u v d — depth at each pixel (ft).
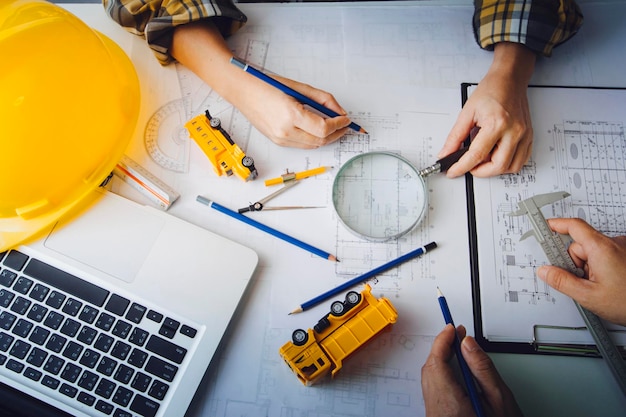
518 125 2.60
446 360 2.16
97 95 2.59
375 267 2.53
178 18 2.79
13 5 2.31
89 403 2.18
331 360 2.20
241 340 2.39
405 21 3.15
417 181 2.68
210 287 2.39
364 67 3.01
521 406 2.27
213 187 2.72
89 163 2.56
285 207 2.66
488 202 2.65
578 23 2.88
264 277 2.51
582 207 2.65
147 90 2.96
